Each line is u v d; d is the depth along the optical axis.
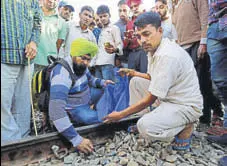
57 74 1.81
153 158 1.66
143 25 1.73
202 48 2.35
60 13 3.36
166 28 2.74
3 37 1.70
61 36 3.06
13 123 1.81
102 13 3.01
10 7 1.74
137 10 2.87
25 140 1.57
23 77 1.99
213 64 2.13
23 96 2.02
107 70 2.94
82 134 1.87
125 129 2.16
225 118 2.08
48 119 1.96
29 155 1.60
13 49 1.76
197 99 1.76
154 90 1.67
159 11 2.75
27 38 1.91
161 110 1.76
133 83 2.18
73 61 1.92
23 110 2.04
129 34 2.87
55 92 1.73
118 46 2.90
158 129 1.69
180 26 2.58
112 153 1.76
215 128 2.25
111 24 3.05
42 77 1.93
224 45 2.02
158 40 1.77
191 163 1.62
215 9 2.02
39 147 1.65
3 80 1.72
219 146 1.96
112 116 1.83
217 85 2.13
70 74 1.88
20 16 1.82
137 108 1.78
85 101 2.09
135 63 2.81
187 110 1.72
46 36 2.84
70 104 2.00
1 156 1.48
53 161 1.64
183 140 1.80
